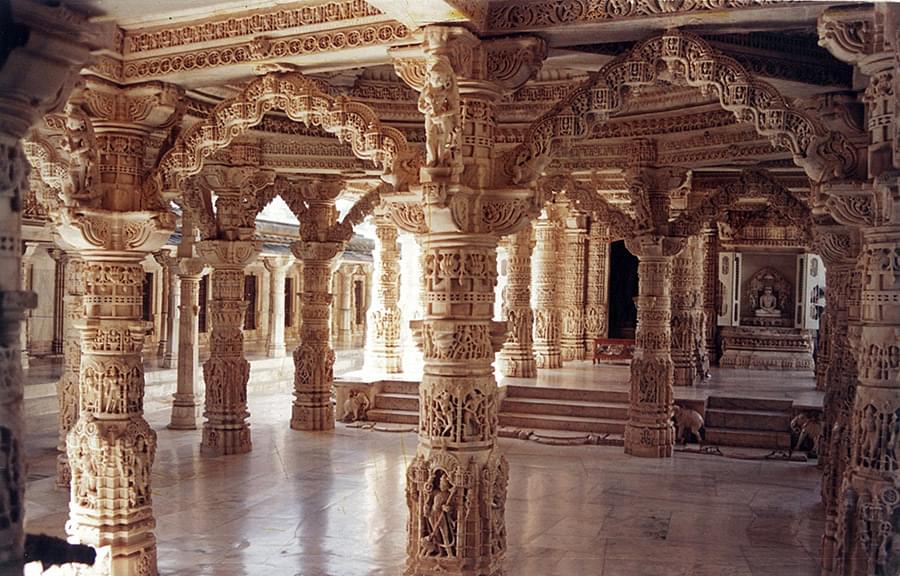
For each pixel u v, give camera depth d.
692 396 15.30
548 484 11.20
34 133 7.32
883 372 5.46
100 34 3.74
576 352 22.48
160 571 7.50
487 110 6.21
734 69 5.75
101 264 7.13
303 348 15.58
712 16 5.56
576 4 5.88
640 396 13.30
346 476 11.56
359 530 8.91
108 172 7.20
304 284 15.59
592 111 6.07
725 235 22.31
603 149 13.01
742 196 12.96
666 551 8.23
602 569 7.67
